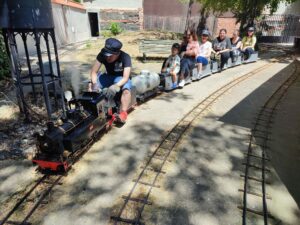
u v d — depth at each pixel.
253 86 9.12
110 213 3.44
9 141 5.07
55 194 3.75
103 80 5.64
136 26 22.31
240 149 5.04
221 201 3.70
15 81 5.76
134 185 3.92
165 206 3.57
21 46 12.07
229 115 6.60
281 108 7.22
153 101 7.46
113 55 5.05
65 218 3.35
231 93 8.33
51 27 5.45
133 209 3.50
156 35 19.02
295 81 9.88
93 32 22.69
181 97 7.86
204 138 5.39
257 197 3.79
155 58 12.90
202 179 4.14
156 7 23.08
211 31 22.00
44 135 3.79
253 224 3.32
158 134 5.51
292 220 3.43
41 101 6.87
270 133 5.75
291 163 4.68
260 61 13.67
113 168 4.34
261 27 21.84
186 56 8.88
